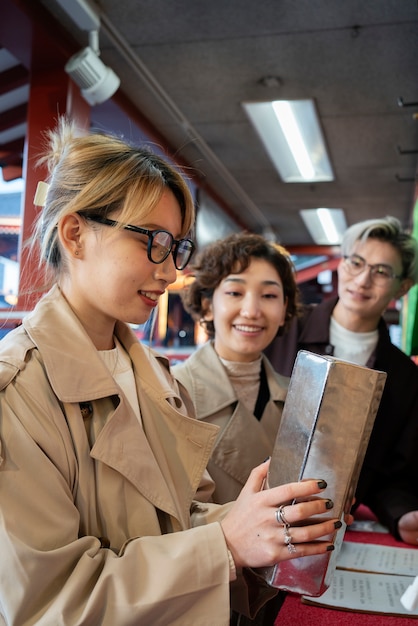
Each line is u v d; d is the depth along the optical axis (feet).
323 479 2.90
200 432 3.79
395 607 3.95
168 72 12.75
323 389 2.85
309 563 3.02
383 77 12.50
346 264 7.29
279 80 12.91
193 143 16.74
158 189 3.21
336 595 4.14
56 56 11.30
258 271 5.36
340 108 14.12
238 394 5.57
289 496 2.85
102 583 2.83
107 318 3.57
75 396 3.16
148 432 3.67
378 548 5.19
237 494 5.20
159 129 15.87
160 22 10.80
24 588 2.70
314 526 2.88
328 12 10.28
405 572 4.58
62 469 3.05
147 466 3.36
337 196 21.76
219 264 5.44
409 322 9.20
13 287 11.87
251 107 14.32
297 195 21.79
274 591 3.67
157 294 3.32
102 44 11.73
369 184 20.06
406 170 18.39
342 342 7.38
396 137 15.74
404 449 6.40
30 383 3.06
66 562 2.85
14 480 2.83
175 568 2.90
